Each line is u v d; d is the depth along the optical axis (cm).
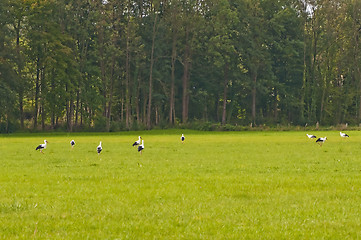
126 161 3262
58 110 10156
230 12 11344
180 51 11662
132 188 2000
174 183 2134
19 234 1278
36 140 6712
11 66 9344
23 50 10088
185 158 3472
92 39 10981
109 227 1341
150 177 2362
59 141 6322
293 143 5322
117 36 10612
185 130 10081
